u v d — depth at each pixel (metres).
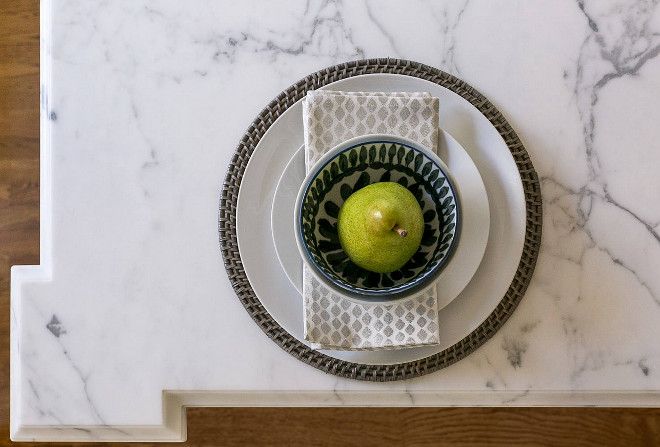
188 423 1.04
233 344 0.74
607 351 0.73
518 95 0.76
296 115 0.71
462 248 0.68
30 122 1.01
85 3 0.77
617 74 0.76
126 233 0.75
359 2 0.77
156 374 0.74
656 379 0.73
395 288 0.59
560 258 0.75
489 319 0.72
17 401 0.74
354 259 0.62
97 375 0.74
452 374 0.73
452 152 0.69
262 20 0.77
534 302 0.74
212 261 0.75
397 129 0.67
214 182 0.76
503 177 0.71
